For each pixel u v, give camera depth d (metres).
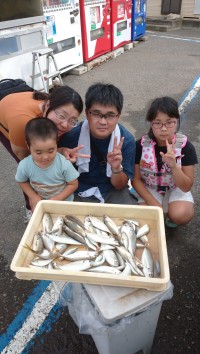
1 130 2.16
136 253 1.37
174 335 1.82
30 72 4.83
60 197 1.88
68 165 1.88
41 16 4.65
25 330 1.87
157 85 5.80
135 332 1.41
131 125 4.31
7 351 1.77
